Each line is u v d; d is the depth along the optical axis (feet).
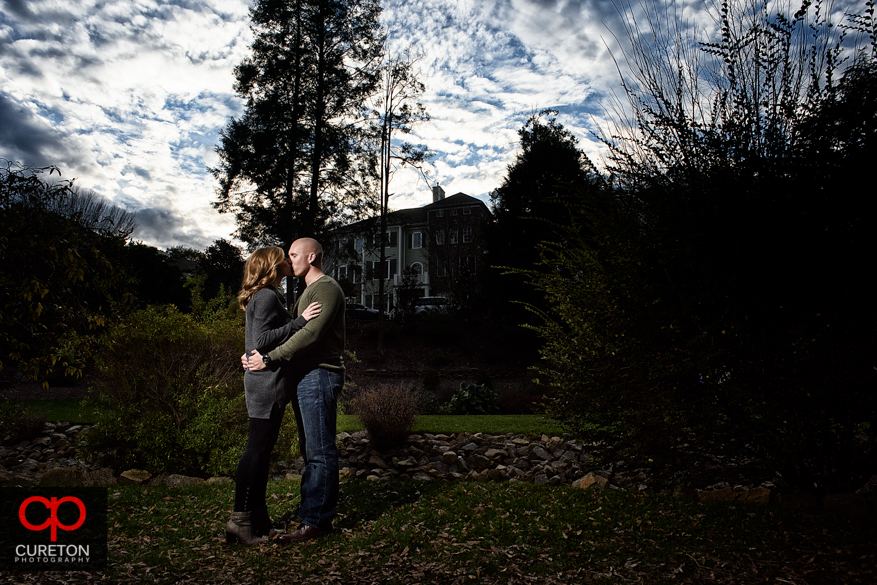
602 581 8.71
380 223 93.81
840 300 11.70
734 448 13.16
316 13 81.56
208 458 17.20
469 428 30.81
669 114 13.82
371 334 91.76
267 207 79.36
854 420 12.26
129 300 17.38
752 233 12.23
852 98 12.02
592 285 14.97
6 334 15.39
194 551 9.94
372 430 26.99
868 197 11.62
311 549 10.12
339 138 82.79
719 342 12.37
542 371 16.85
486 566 9.32
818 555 9.62
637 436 13.99
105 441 17.66
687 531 11.03
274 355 10.52
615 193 14.62
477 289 92.32
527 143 86.58
